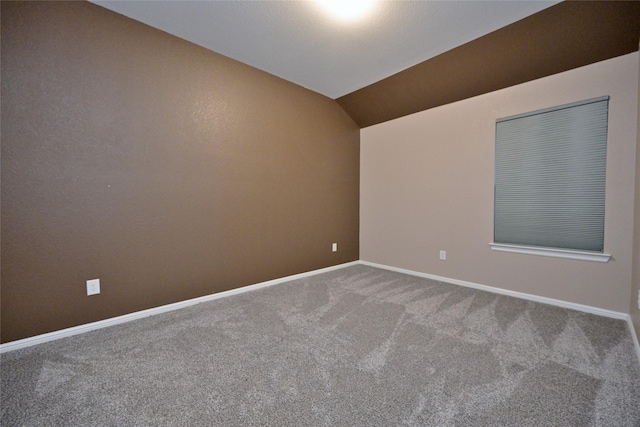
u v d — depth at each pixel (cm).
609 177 230
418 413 128
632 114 218
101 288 219
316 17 224
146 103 238
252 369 163
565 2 204
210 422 124
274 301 276
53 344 193
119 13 220
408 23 230
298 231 362
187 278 265
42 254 195
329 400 138
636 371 157
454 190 331
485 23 230
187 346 189
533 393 141
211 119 278
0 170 180
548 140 260
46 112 194
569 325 217
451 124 332
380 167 413
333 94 385
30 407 132
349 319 232
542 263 268
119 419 126
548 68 253
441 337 200
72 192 205
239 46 268
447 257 340
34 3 188
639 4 190
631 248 221
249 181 310
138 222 236
